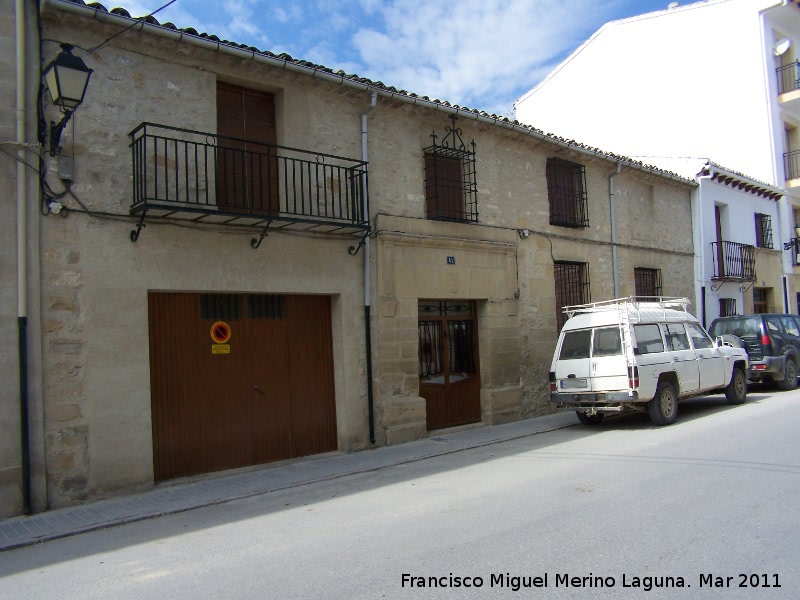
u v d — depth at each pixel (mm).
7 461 6395
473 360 11461
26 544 5633
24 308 6570
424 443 9797
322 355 9344
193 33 7734
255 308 8688
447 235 10773
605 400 9820
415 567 4340
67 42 7066
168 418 7770
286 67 8508
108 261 7180
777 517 4980
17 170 6652
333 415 9375
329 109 9414
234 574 4496
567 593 3777
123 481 7129
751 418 10023
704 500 5547
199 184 7984
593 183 14094
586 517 5246
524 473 7270
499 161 11906
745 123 20484
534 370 12242
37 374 6641
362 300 9547
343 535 5262
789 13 20297
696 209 17531
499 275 11625
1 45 6660
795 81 21250
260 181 8016
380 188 9961
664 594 3699
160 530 5918
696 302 17281
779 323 14219
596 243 13914
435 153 10766
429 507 5996
